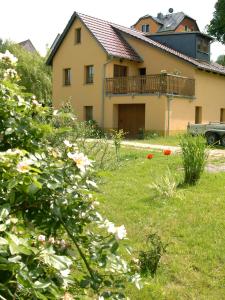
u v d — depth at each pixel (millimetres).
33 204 2238
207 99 27641
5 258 1811
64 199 2232
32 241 2090
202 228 6031
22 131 2537
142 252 4648
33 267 1957
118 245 2236
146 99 24516
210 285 4359
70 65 28625
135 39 27906
